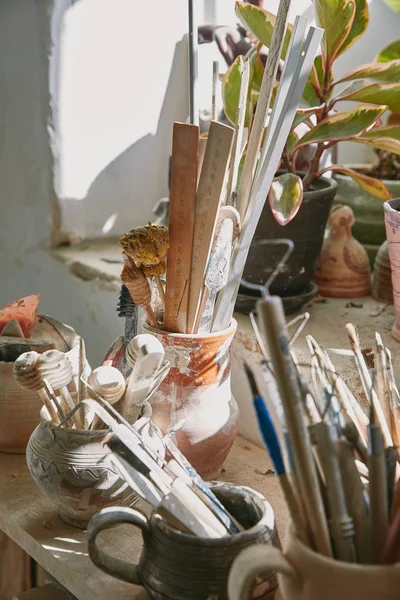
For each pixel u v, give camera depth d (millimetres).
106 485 815
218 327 908
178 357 882
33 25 1327
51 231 1422
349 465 638
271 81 846
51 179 1393
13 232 1502
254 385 614
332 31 1014
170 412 899
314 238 1070
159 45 1378
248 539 683
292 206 969
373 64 1041
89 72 1356
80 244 1446
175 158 830
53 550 830
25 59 1361
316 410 691
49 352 835
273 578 705
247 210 884
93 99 1371
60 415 822
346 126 1023
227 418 920
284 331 561
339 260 1201
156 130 1434
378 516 626
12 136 1436
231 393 1021
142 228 852
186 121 1439
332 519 625
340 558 623
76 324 1401
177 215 852
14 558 1207
